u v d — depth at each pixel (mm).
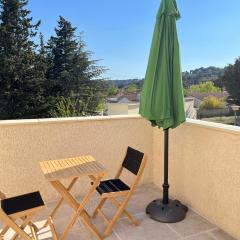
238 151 2930
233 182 3008
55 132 3816
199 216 3484
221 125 3252
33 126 3688
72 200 2893
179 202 3697
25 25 23844
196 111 29812
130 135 4305
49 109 24453
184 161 3750
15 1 23062
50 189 3875
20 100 23375
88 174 2752
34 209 2623
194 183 3590
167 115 3195
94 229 2965
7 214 2541
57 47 27484
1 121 3633
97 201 3939
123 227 3244
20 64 23094
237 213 2979
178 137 3836
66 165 2996
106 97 29938
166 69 3178
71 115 11102
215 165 3236
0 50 22828
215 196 3258
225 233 3119
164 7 3162
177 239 3016
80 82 27453
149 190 4301
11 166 3625
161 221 3344
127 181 4355
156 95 3246
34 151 3729
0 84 22781
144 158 3092
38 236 3098
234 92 28203
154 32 3252
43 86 25016
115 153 4227
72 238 3033
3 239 2990
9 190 3645
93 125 4031
